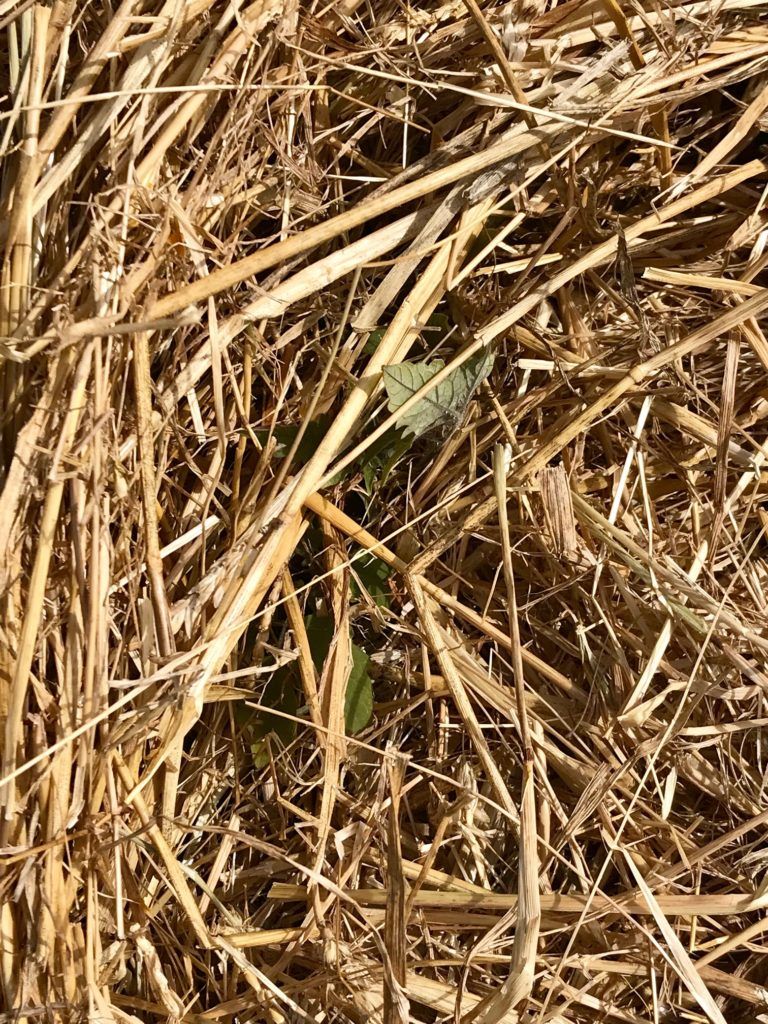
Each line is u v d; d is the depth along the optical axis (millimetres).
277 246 287
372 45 318
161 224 283
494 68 315
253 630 324
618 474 345
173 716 296
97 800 290
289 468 317
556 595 344
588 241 335
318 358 328
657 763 339
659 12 317
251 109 299
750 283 347
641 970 323
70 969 286
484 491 330
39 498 281
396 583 332
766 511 354
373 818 315
